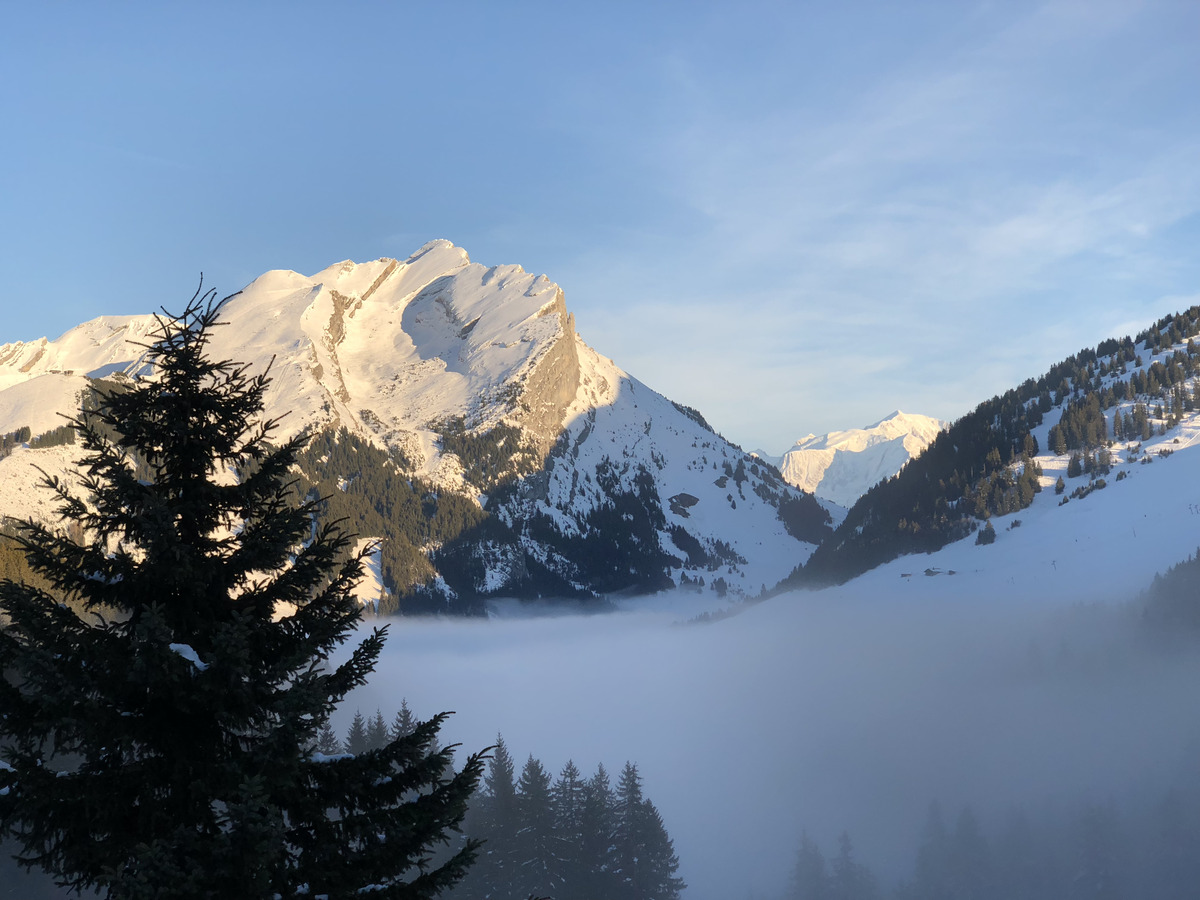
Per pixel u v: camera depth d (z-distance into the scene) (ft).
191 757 47.29
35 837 43.75
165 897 40.50
